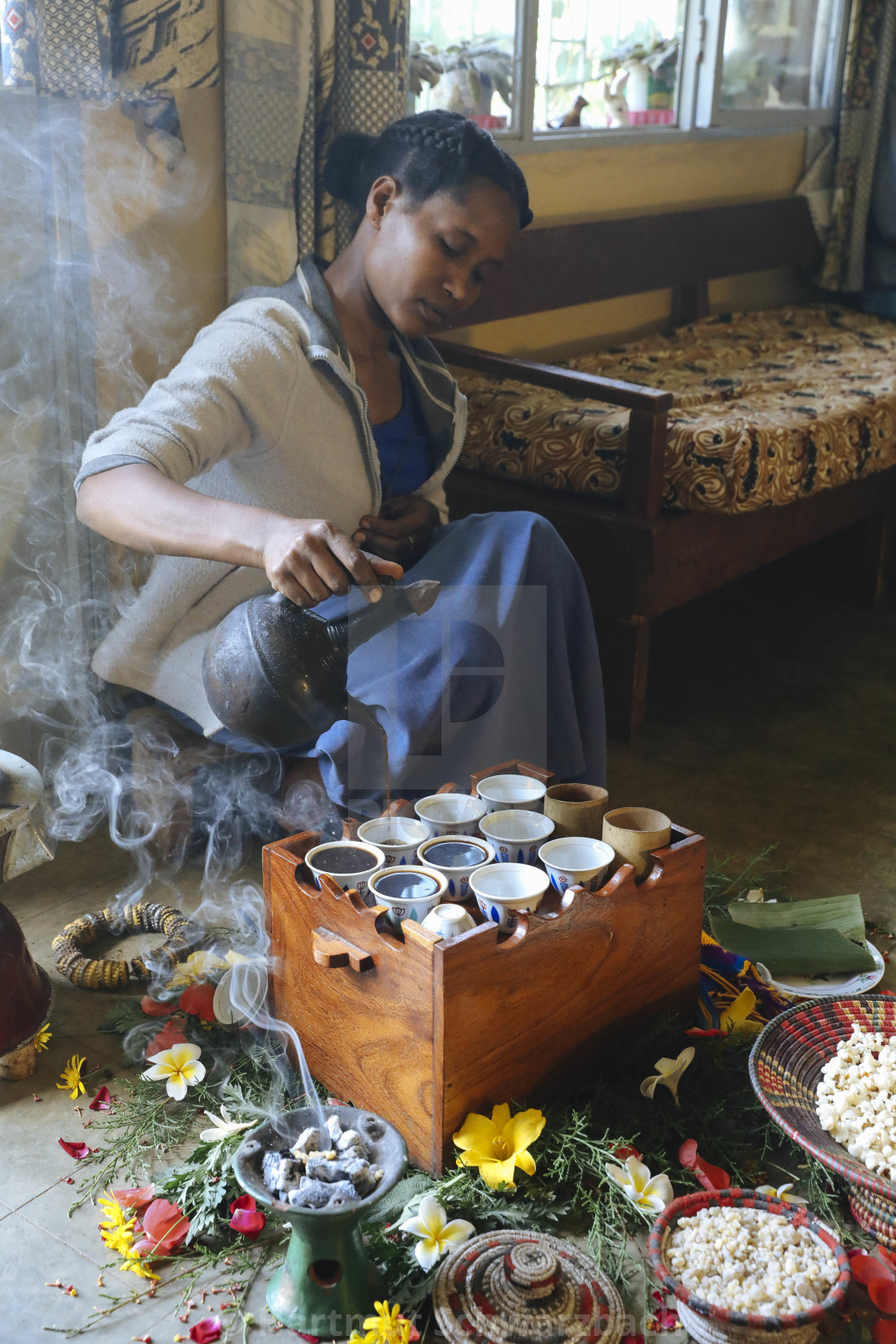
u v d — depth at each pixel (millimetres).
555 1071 1433
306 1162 1148
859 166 4227
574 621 1883
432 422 2012
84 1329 1178
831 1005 1434
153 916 1818
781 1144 1420
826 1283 1137
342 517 1865
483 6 3076
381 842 1520
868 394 3119
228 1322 1191
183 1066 1470
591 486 2650
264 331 1731
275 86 2092
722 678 2982
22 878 2014
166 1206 1276
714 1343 1113
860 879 2094
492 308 3084
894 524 3467
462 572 1803
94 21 1894
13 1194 1345
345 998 1402
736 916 1841
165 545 1523
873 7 4066
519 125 3229
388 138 1771
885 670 3055
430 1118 1321
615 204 3623
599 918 1418
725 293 4289
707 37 3762
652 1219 1263
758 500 2586
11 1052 1506
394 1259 1224
